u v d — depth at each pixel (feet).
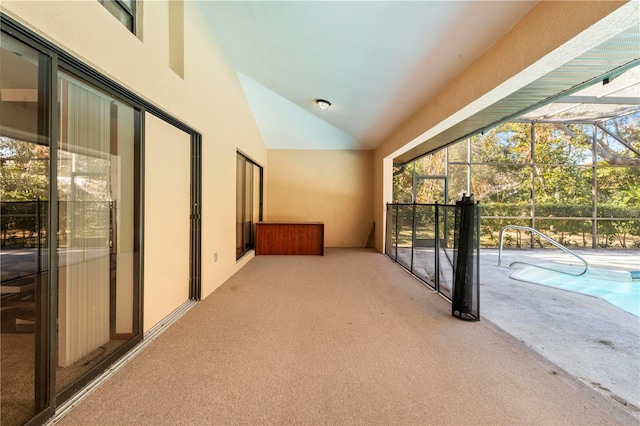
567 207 26.43
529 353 7.20
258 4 9.04
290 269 16.29
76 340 5.76
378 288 12.74
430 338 7.98
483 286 13.44
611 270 16.66
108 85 6.06
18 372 4.55
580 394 5.60
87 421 4.75
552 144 26.73
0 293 4.36
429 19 7.48
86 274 6.00
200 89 10.39
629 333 8.41
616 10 4.70
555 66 6.70
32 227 4.58
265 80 15.34
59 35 4.57
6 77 4.19
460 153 27.02
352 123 18.61
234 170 14.80
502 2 6.46
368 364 6.62
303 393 5.55
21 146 4.41
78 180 5.76
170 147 9.20
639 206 25.48
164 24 8.57
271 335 8.05
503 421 4.86
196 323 8.79
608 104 18.88
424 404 5.28
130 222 7.20
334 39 9.60
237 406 5.17
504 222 26.45
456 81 10.05
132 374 6.09
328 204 24.21
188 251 10.70
